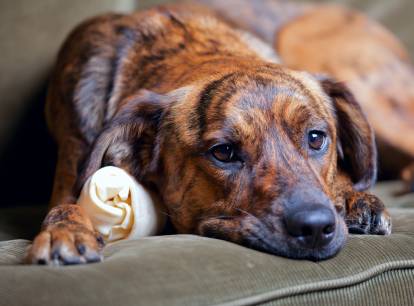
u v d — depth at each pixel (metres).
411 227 2.22
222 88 2.19
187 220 2.23
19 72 3.39
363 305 1.83
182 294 1.58
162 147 2.28
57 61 3.02
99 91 2.63
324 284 1.77
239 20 3.99
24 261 1.79
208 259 1.72
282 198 1.97
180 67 2.47
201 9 3.67
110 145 2.21
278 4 4.30
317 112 2.22
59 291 1.53
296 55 3.99
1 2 3.41
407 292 1.93
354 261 1.88
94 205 2.01
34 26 3.46
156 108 2.28
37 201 3.42
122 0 3.82
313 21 4.21
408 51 4.57
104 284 1.56
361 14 4.49
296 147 2.14
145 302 1.53
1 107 3.34
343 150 2.50
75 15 3.58
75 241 1.78
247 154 2.10
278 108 2.15
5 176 3.36
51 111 2.91
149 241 1.92
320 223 1.86
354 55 4.02
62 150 2.65
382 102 3.89
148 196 2.21
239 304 1.62
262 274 1.73
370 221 2.22
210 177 2.14
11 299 1.53
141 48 2.65
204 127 2.16
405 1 4.68
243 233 2.01
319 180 2.10
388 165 3.80
